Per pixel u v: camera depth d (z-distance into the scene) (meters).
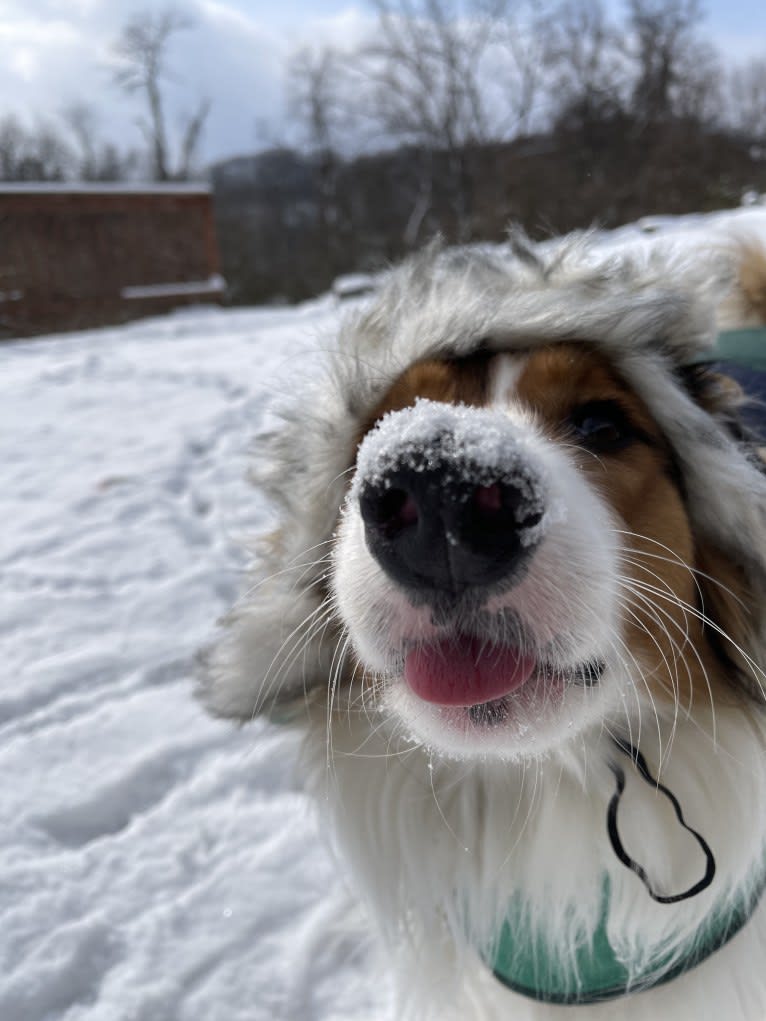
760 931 0.25
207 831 0.39
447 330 0.24
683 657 0.24
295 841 0.39
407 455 0.17
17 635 0.55
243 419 0.98
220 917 0.35
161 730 0.46
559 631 0.19
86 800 0.41
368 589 0.20
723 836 0.24
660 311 0.24
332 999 0.32
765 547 0.24
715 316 0.26
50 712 0.48
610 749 0.24
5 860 0.37
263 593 0.28
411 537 0.18
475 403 0.24
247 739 0.45
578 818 0.25
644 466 0.23
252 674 0.29
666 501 0.24
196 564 0.65
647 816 0.24
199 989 0.32
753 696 0.25
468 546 0.17
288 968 0.33
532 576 0.19
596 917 0.25
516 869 0.26
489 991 0.28
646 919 0.24
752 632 0.25
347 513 0.23
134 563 0.65
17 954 0.33
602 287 0.24
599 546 0.20
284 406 0.29
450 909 0.27
